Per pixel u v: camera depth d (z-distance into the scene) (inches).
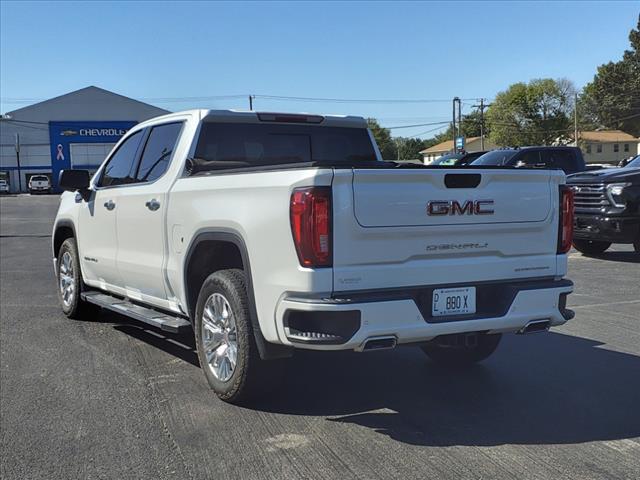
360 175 152.9
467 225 167.0
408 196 158.9
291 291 155.7
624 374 213.3
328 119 240.4
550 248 182.7
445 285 165.8
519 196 175.2
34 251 585.9
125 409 185.6
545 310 177.6
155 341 260.1
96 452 158.1
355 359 234.5
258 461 151.6
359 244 154.6
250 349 173.5
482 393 196.9
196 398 193.5
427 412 181.5
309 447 158.7
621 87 3420.3
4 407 188.4
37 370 223.0
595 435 164.6
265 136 229.8
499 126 3535.9
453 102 2731.3
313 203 150.8
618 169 463.2
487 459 151.1
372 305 153.5
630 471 144.6
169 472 147.2
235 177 175.2
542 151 598.9
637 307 309.3
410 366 225.8
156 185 217.3
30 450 159.8
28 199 1957.4
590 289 354.9
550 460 150.3
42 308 326.3
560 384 204.2
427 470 145.8
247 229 167.6
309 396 195.0
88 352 244.7
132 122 2839.6
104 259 254.1
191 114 219.3
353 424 172.9
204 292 189.9
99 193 257.0
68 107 2795.3
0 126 2783.0
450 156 789.2
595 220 446.0
